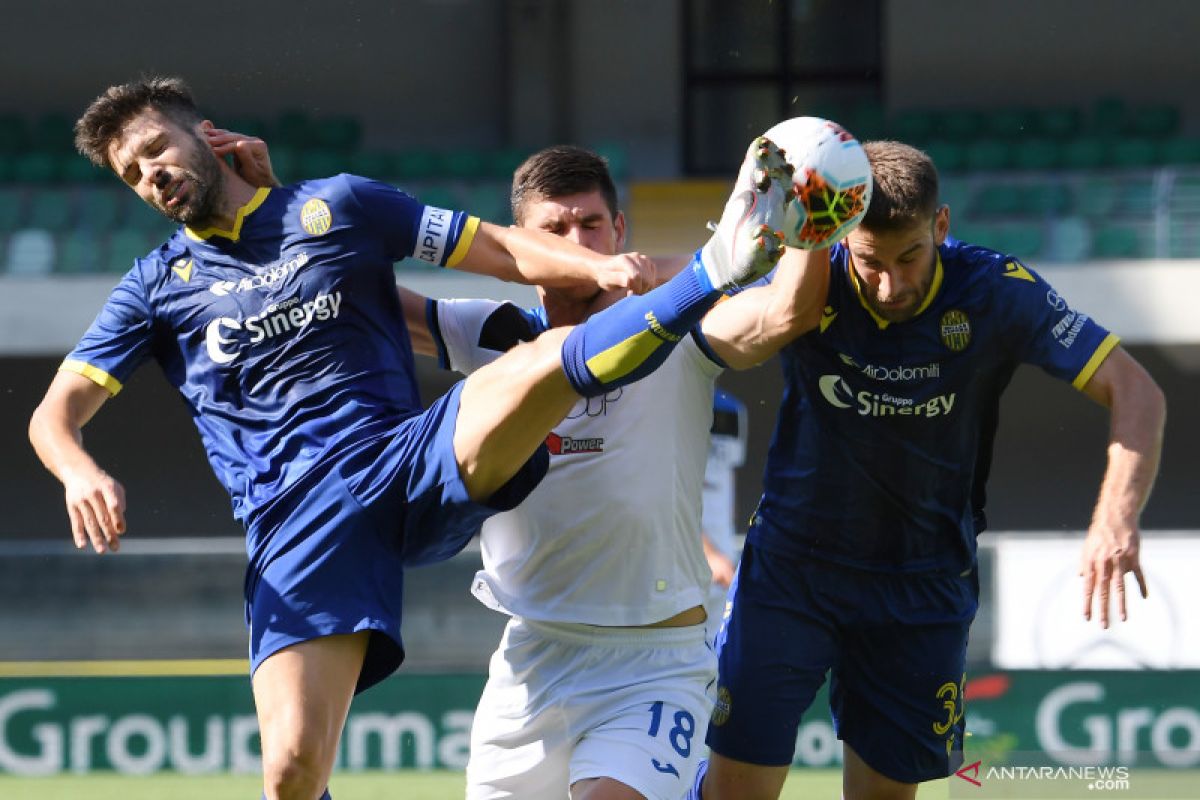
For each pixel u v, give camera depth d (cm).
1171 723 2533
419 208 1216
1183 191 5122
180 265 1213
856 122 6266
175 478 5766
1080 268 5034
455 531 1152
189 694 2616
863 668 1366
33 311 5159
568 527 1206
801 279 1162
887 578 1328
